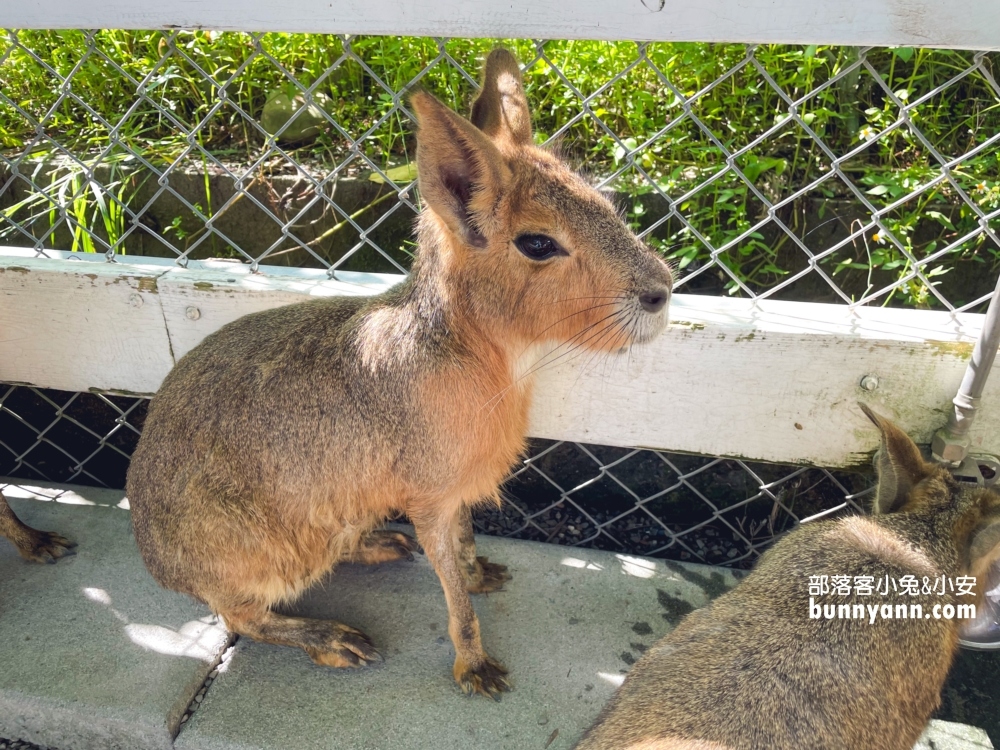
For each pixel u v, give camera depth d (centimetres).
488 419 57
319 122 100
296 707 59
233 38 100
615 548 78
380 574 70
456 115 47
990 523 54
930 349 59
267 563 60
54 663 62
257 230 98
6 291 71
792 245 91
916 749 57
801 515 79
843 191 90
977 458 62
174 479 59
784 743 47
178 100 105
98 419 91
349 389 57
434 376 55
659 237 90
